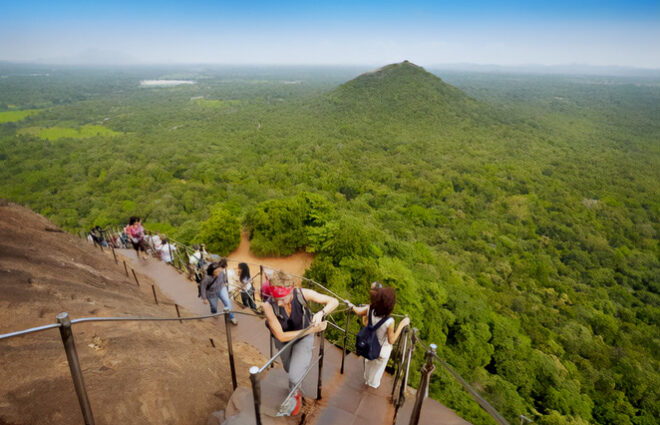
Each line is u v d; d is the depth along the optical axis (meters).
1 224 5.97
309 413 3.71
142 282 8.31
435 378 15.86
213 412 3.52
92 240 11.27
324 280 16.94
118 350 3.81
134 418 3.03
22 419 2.54
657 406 23.80
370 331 3.88
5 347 3.18
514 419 18.20
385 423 3.77
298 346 3.32
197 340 5.27
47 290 4.57
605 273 51.53
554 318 33.81
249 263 20.52
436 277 28.84
